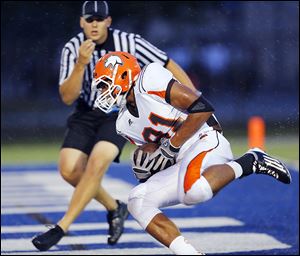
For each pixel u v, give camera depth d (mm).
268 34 53094
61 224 18922
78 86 19406
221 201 28297
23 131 53531
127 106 15062
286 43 53188
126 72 14844
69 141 20406
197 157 14617
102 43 19922
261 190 30812
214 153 14867
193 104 14320
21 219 25078
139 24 50312
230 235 21953
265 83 54062
